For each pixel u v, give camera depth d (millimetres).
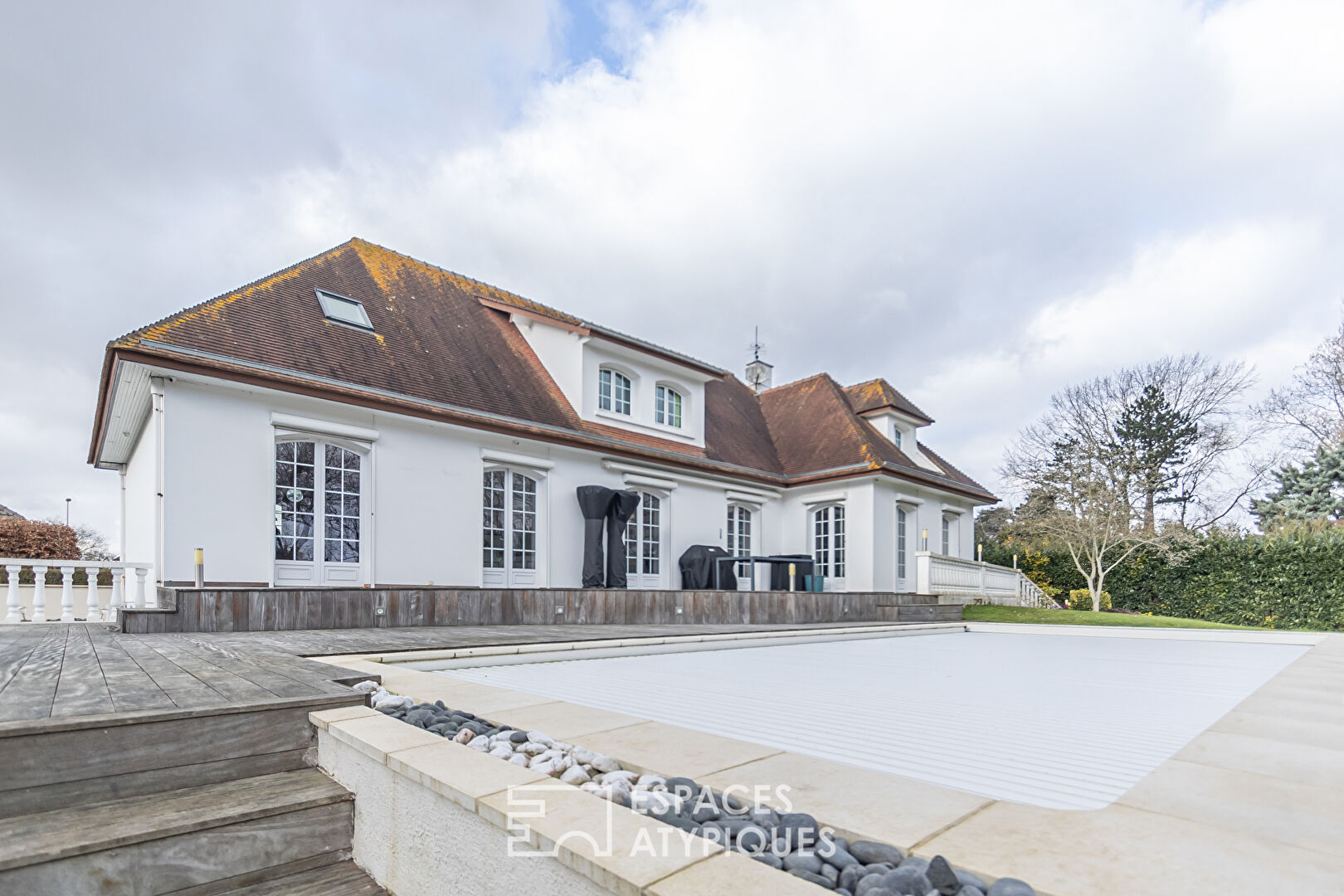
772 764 2133
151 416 9203
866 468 15359
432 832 1826
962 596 15703
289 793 2256
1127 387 27703
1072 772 2320
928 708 3635
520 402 12109
